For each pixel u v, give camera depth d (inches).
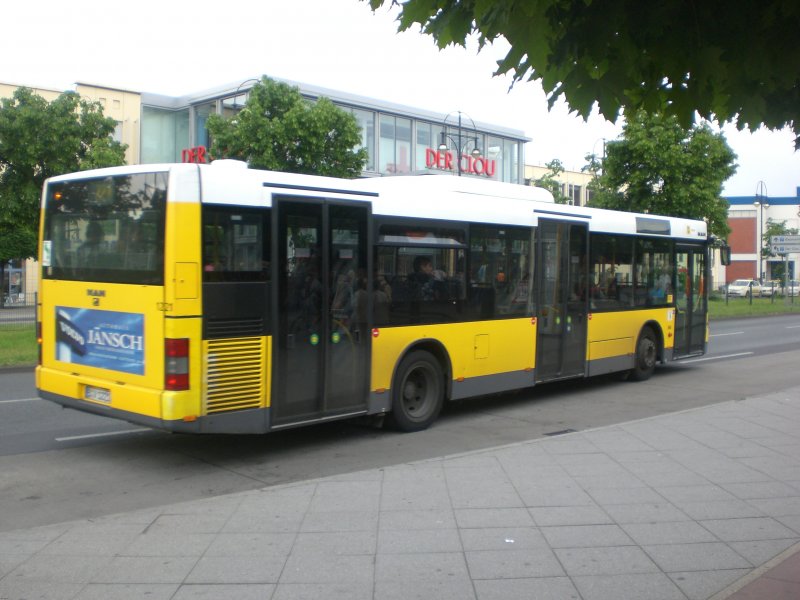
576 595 173.9
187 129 1539.1
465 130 1781.5
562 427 386.0
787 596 170.4
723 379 560.4
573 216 469.4
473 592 175.9
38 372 336.5
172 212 277.0
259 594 175.9
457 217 390.6
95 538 212.8
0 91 1392.7
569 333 468.8
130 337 291.1
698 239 599.5
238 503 242.5
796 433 339.9
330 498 246.8
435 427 386.9
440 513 231.5
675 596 172.6
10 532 219.8
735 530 216.1
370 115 1594.5
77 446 341.4
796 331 1067.9
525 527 219.0
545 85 140.0
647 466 284.4
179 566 192.7
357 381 342.6
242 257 294.8
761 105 143.3
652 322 547.2
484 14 130.6
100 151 913.5
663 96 151.7
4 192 903.7
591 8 129.2
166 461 317.1
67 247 322.3
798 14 128.0
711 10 131.8
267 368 301.9
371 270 346.9
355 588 178.9
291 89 921.5
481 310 406.0
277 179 309.4
